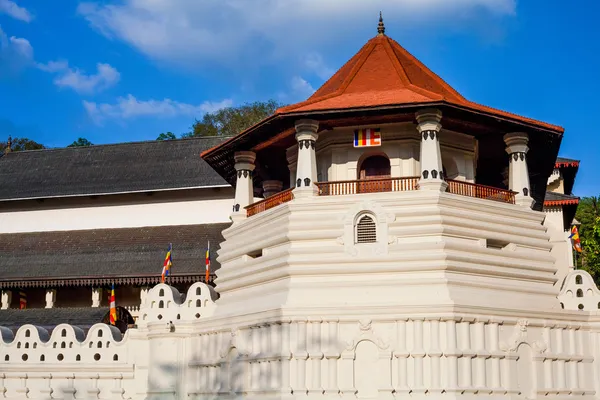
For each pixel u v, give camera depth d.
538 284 34.06
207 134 93.75
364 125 34.69
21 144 100.44
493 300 31.50
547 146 36.97
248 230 36.25
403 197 31.94
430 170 32.03
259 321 32.19
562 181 61.94
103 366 36.94
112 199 57.44
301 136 33.50
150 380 36.06
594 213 72.88
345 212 32.31
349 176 35.22
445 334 29.84
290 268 32.12
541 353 32.19
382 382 29.95
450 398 29.23
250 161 38.41
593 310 34.28
